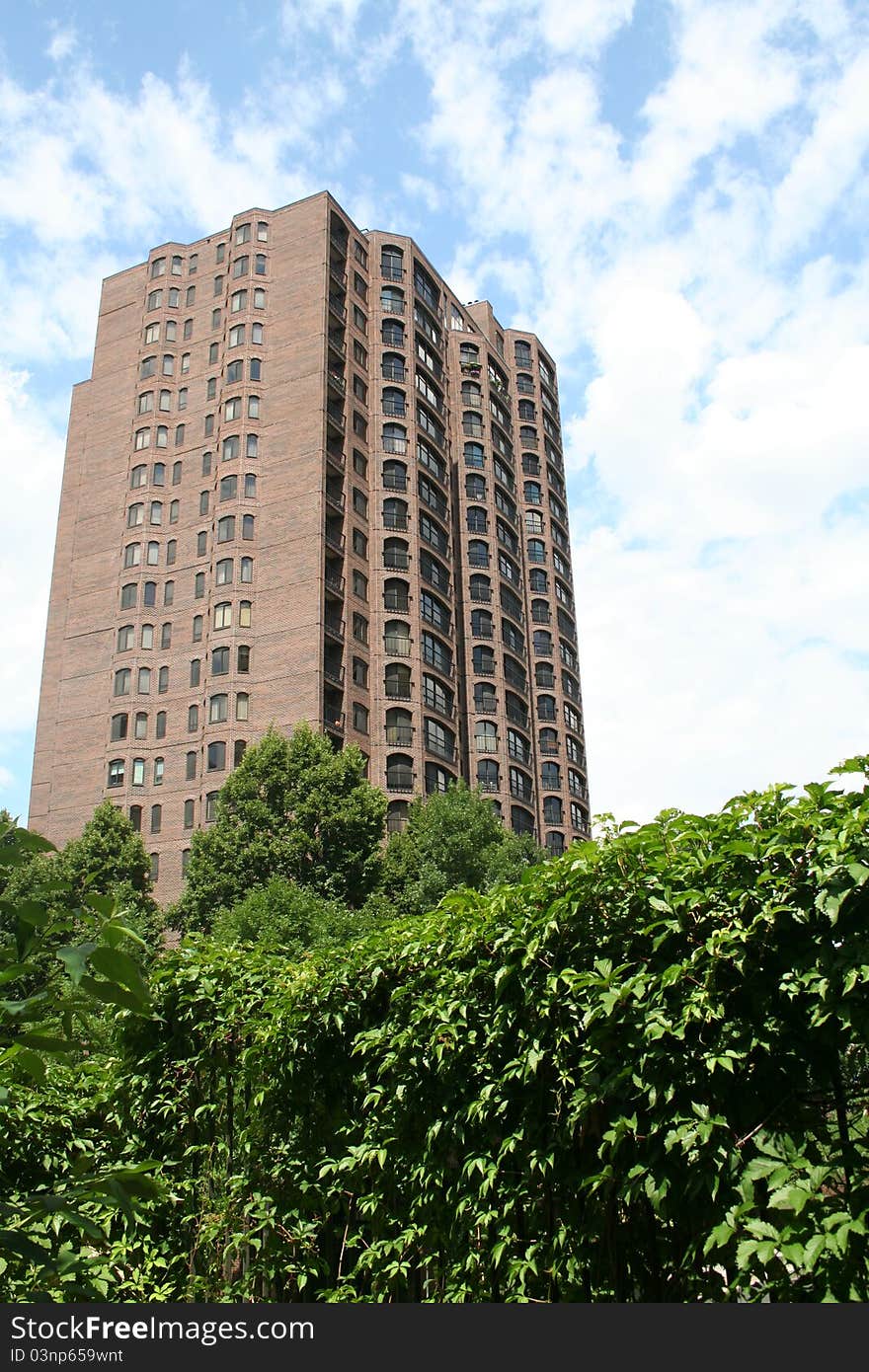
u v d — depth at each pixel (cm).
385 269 6925
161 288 6681
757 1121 477
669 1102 494
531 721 7125
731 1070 465
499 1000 616
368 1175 719
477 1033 632
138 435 6278
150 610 5822
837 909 437
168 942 4706
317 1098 768
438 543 6425
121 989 304
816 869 454
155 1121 860
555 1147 566
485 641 6769
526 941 591
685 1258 495
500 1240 605
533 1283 594
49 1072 855
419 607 6009
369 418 6378
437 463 6688
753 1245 429
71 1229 741
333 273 6431
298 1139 778
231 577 5569
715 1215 481
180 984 858
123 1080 875
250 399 6034
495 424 7619
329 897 4038
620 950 547
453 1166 649
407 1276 698
